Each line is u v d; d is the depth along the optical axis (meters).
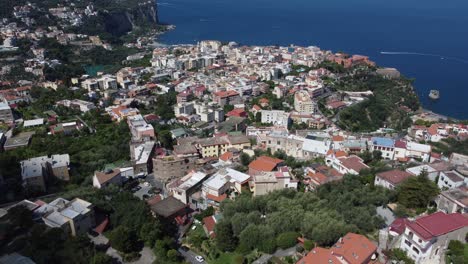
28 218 118.81
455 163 166.38
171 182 161.50
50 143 196.50
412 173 147.62
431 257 97.25
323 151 182.88
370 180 149.50
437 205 125.19
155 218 128.62
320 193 140.12
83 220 122.69
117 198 141.00
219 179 152.12
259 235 113.81
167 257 114.19
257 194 149.00
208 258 115.56
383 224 116.31
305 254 106.31
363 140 191.25
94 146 199.38
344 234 108.00
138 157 180.50
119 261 115.44
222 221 122.19
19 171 165.38
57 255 106.31
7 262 100.56
